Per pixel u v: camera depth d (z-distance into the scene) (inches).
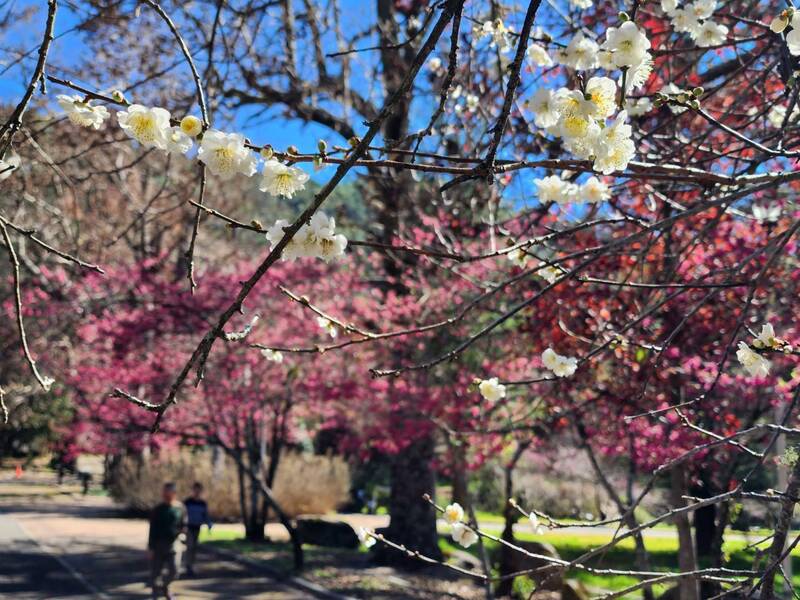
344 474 1117.1
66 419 1301.7
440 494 975.6
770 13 221.1
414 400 460.4
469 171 99.3
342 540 773.9
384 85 531.8
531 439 416.2
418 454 634.8
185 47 106.1
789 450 130.8
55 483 1672.0
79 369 711.1
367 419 575.5
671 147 222.2
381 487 1283.2
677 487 315.9
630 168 122.6
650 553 676.7
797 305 274.7
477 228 444.5
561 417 358.3
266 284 613.9
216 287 631.8
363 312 556.4
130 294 694.5
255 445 740.7
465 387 416.2
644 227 132.4
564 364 145.3
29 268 753.0
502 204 311.6
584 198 154.9
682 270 289.7
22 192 307.1
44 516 1060.5
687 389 310.7
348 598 512.4
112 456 1282.0
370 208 618.5
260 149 92.8
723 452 309.7
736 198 122.0
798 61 159.3
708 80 252.1
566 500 896.3
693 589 307.6
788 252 265.9
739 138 117.5
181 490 1038.4
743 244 284.7
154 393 671.1
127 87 188.1
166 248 860.0
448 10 90.3
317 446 1272.1
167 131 91.7
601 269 305.6
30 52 175.3
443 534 777.6
